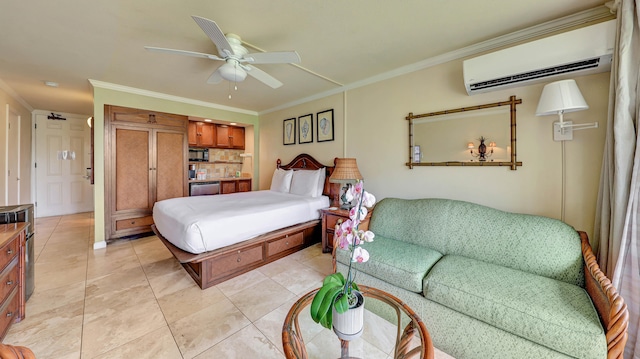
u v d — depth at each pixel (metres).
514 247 1.76
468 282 1.50
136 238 3.68
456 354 1.48
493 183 2.22
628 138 1.38
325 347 1.19
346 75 3.02
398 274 1.73
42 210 5.09
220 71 2.06
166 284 2.32
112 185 3.41
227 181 4.93
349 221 1.16
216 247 2.26
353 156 3.36
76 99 4.09
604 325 1.12
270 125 4.82
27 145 4.59
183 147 4.08
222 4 1.68
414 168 2.74
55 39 2.13
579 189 1.82
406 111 2.79
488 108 2.22
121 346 1.54
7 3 1.64
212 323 1.77
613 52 1.51
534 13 1.79
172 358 1.45
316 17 1.83
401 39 2.16
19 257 1.75
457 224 2.06
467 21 1.89
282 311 1.92
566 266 1.57
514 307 1.28
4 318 1.53
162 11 1.75
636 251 1.33
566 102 1.63
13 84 3.31
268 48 2.31
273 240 2.84
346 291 1.13
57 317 1.80
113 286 2.27
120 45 2.24
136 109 3.58
